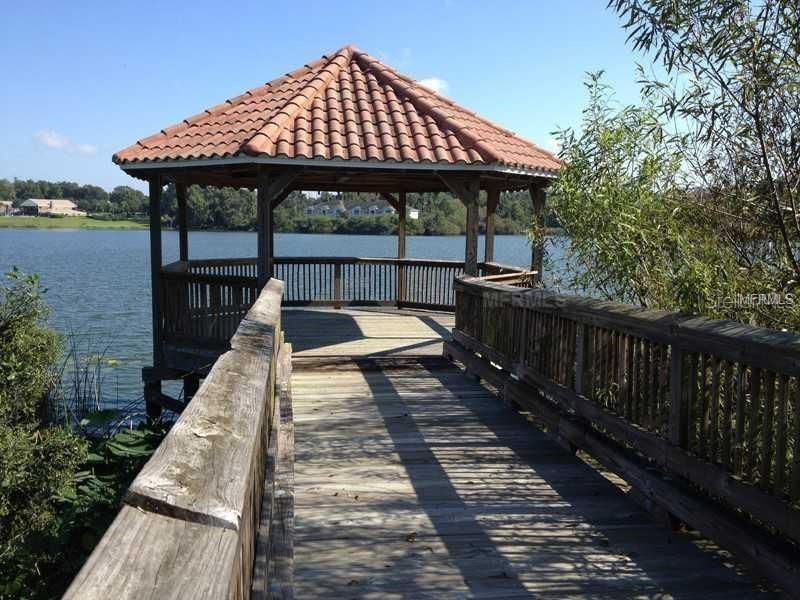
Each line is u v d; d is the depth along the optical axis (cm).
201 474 110
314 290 1189
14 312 789
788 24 306
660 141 396
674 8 332
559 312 463
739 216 362
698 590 271
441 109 870
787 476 256
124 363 1401
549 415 473
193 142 769
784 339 251
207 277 749
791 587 244
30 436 661
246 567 142
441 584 275
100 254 5078
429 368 728
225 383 185
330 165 691
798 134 321
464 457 438
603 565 292
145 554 82
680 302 347
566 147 449
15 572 508
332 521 336
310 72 977
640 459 363
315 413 541
